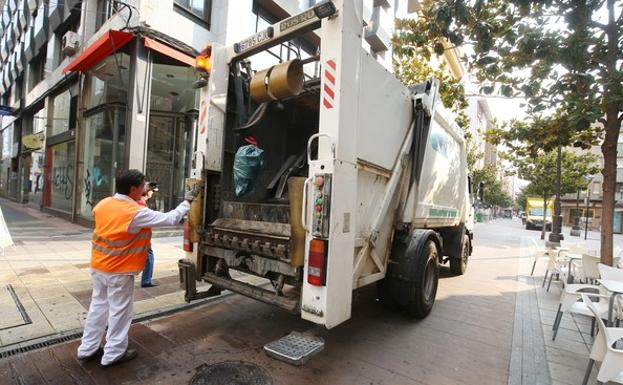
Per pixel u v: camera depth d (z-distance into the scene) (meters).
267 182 4.71
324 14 3.15
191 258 4.21
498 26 5.70
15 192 23.56
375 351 3.88
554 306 5.90
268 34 3.85
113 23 10.89
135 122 9.84
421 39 6.15
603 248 5.53
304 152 4.93
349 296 3.30
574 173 19.86
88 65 11.70
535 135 6.86
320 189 3.06
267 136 4.77
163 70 10.72
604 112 5.39
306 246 3.18
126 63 10.34
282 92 3.89
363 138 3.62
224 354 3.60
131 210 3.13
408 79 12.20
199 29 10.93
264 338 4.02
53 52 15.79
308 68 6.21
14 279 5.59
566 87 5.65
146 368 3.25
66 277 5.76
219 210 4.29
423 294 4.75
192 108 11.01
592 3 5.02
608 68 5.21
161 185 10.99
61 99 15.27
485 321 5.00
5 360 3.26
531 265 10.02
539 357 3.90
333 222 3.05
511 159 21.09
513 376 3.44
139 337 3.92
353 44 3.25
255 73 4.34
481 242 16.48
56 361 3.29
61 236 9.70
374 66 3.79
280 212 3.64
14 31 23.48
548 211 29.44
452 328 4.66
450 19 5.41
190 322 4.40
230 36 11.16
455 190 7.14
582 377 3.47
